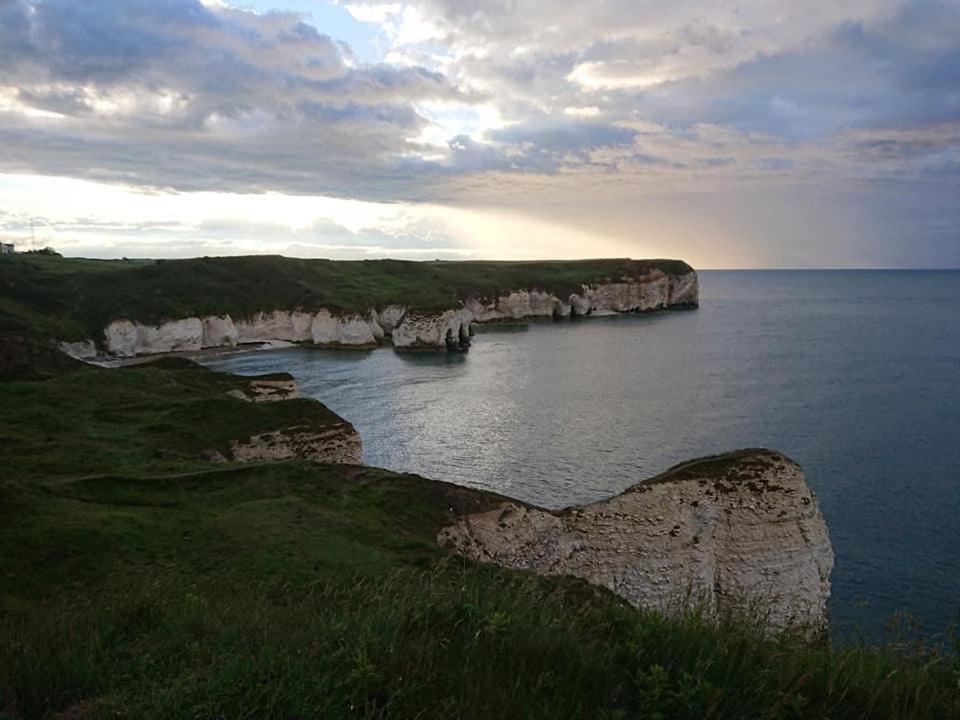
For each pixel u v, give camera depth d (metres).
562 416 62.75
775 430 55.84
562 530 25.14
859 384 75.38
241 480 24.59
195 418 34.91
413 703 6.36
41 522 18.34
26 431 30.56
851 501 39.25
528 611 8.52
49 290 104.12
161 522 20.03
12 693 7.26
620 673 7.09
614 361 96.06
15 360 47.75
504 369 90.56
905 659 7.87
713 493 25.64
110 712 6.82
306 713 6.22
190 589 13.49
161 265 122.31
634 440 54.09
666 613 9.91
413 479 25.59
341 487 24.95
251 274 128.12
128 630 9.73
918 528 35.34
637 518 25.38
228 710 6.35
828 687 6.83
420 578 13.07
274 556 17.72
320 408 37.97
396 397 72.12
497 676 6.74
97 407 35.88
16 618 12.49
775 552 25.48
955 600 28.09
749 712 6.46
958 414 60.06
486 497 25.14
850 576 30.22
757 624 8.75
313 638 7.78
